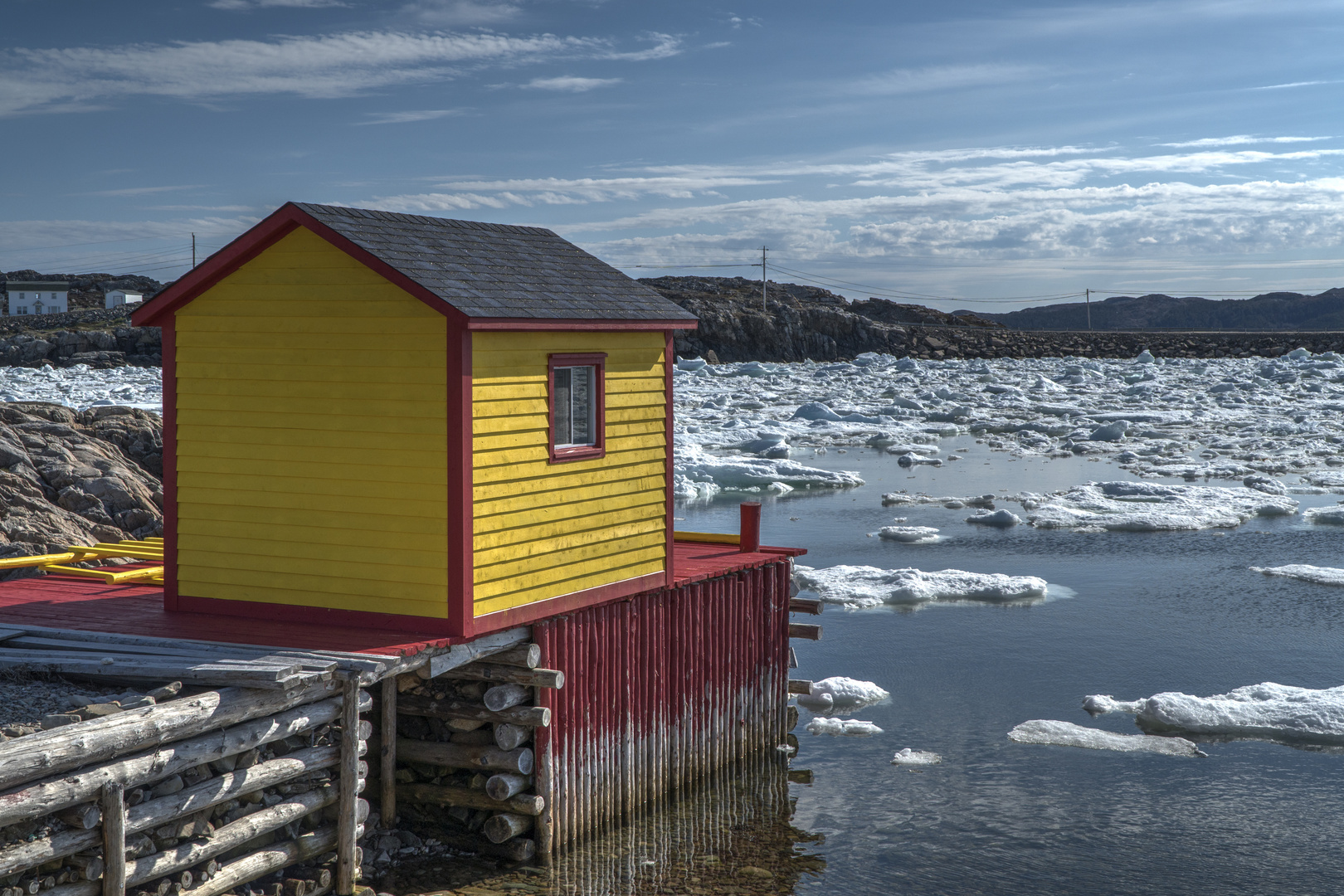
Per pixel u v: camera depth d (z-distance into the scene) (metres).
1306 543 27.64
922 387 76.62
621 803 11.35
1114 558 26.02
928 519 31.44
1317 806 12.20
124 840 7.24
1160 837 11.45
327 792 9.07
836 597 21.72
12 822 6.59
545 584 10.46
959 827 11.68
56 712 8.04
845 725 14.77
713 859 10.77
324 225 9.82
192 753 7.71
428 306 9.60
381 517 9.90
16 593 11.72
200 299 10.61
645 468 11.72
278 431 10.32
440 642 9.45
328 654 9.00
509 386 10.02
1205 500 33.22
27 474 18.39
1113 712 15.35
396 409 9.80
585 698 10.79
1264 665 17.58
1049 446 49.56
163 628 9.99
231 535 10.53
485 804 10.44
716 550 14.48
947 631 19.58
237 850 8.56
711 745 12.73
